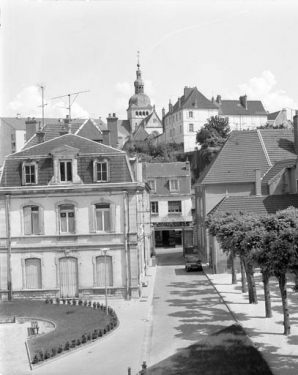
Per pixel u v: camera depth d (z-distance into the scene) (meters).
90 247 35.62
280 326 26.14
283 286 24.47
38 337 26.16
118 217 35.53
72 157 35.66
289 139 54.44
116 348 23.92
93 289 35.56
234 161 52.56
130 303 33.97
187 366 20.44
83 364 21.80
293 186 47.62
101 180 35.78
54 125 50.41
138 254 36.47
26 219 36.06
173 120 111.75
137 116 132.62
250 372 19.22
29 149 36.91
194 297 35.19
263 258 23.48
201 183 51.28
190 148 104.56
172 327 27.19
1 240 36.03
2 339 26.31
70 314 30.83
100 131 48.97
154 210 69.19
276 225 26.44
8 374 20.75
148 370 20.27
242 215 35.31
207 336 24.98
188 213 69.06
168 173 71.00
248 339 23.62
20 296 35.94
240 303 32.19
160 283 41.62
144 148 105.06
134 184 35.28
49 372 20.88
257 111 105.25
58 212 35.88
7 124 68.56
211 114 105.12
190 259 48.38
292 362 20.39
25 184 36.09
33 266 36.06
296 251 21.83
